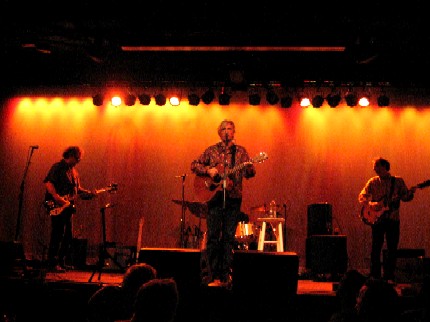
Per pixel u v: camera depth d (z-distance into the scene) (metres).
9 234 10.08
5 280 6.00
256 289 5.23
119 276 7.57
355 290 3.66
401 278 7.22
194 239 8.98
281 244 8.21
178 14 7.23
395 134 9.71
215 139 9.97
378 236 7.21
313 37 7.59
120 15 7.29
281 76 9.27
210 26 7.42
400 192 7.23
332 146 9.77
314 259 7.98
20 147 10.34
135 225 9.91
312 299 5.38
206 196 5.98
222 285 5.52
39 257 9.93
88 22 7.39
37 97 10.45
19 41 7.98
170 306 2.67
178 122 10.09
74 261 9.04
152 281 2.74
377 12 6.95
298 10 7.05
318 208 8.61
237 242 7.80
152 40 7.83
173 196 9.91
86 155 10.18
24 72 9.84
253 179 9.77
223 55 8.82
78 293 5.90
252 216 9.49
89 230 9.95
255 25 7.35
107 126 10.22
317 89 9.81
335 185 9.66
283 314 5.21
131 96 9.58
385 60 8.63
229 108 10.01
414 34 7.35
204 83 9.82
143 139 10.11
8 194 10.20
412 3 6.81
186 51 8.67
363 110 9.80
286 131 9.85
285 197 9.69
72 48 8.06
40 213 10.09
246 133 9.91
